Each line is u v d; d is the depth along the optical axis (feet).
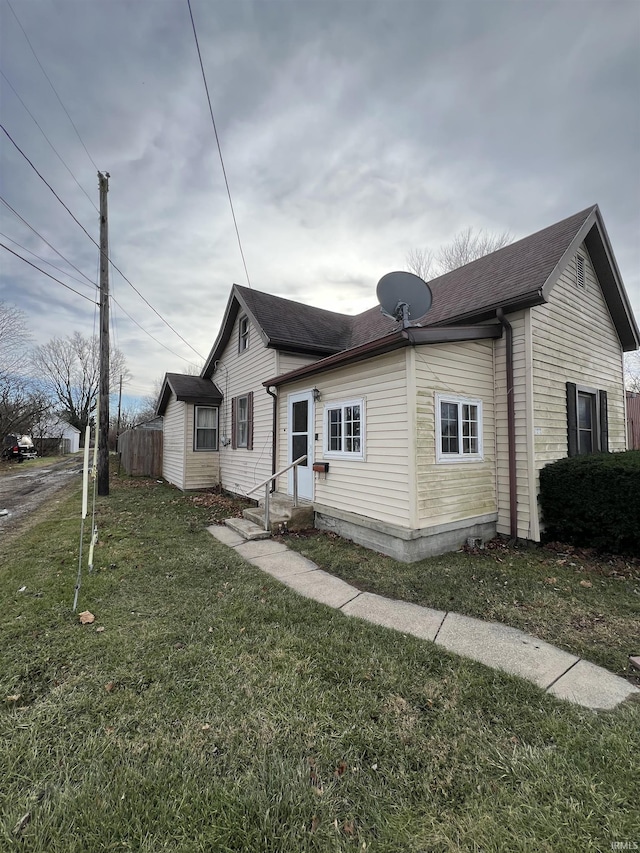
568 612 12.01
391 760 6.31
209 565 16.10
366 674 8.63
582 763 6.17
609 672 8.87
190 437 39.01
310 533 21.94
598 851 4.85
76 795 5.64
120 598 12.66
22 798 5.60
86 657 9.21
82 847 4.93
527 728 7.02
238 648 9.69
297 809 5.41
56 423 118.01
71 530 21.49
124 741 6.69
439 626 11.07
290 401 26.81
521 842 4.96
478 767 6.14
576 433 22.15
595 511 17.66
